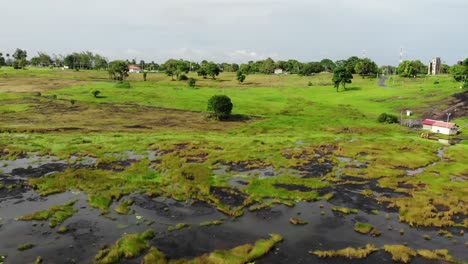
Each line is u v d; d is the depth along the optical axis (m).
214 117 104.50
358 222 38.69
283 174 54.47
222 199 44.06
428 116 115.25
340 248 33.06
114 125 91.06
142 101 128.12
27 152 61.53
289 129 93.44
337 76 170.25
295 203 43.66
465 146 76.31
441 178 54.03
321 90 176.75
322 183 50.59
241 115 111.19
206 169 54.41
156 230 35.47
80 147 65.38
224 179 51.19
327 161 62.72
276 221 38.50
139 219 37.75
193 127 93.00
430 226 38.22
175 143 70.50
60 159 58.47
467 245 34.22
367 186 50.56
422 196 46.03
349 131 92.50
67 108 112.00
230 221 38.16
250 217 39.31
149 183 48.31
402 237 35.66
